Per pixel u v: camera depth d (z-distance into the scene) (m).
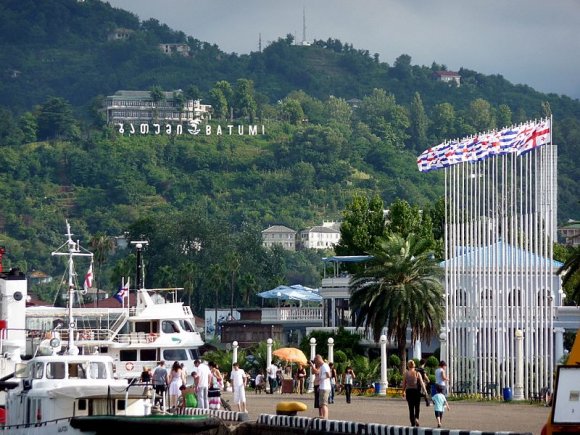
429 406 155.88
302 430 110.69
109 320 195.12
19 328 169.88
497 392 189.38
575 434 83.88
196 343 190.88
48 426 117.75
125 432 113.06
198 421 113.81
